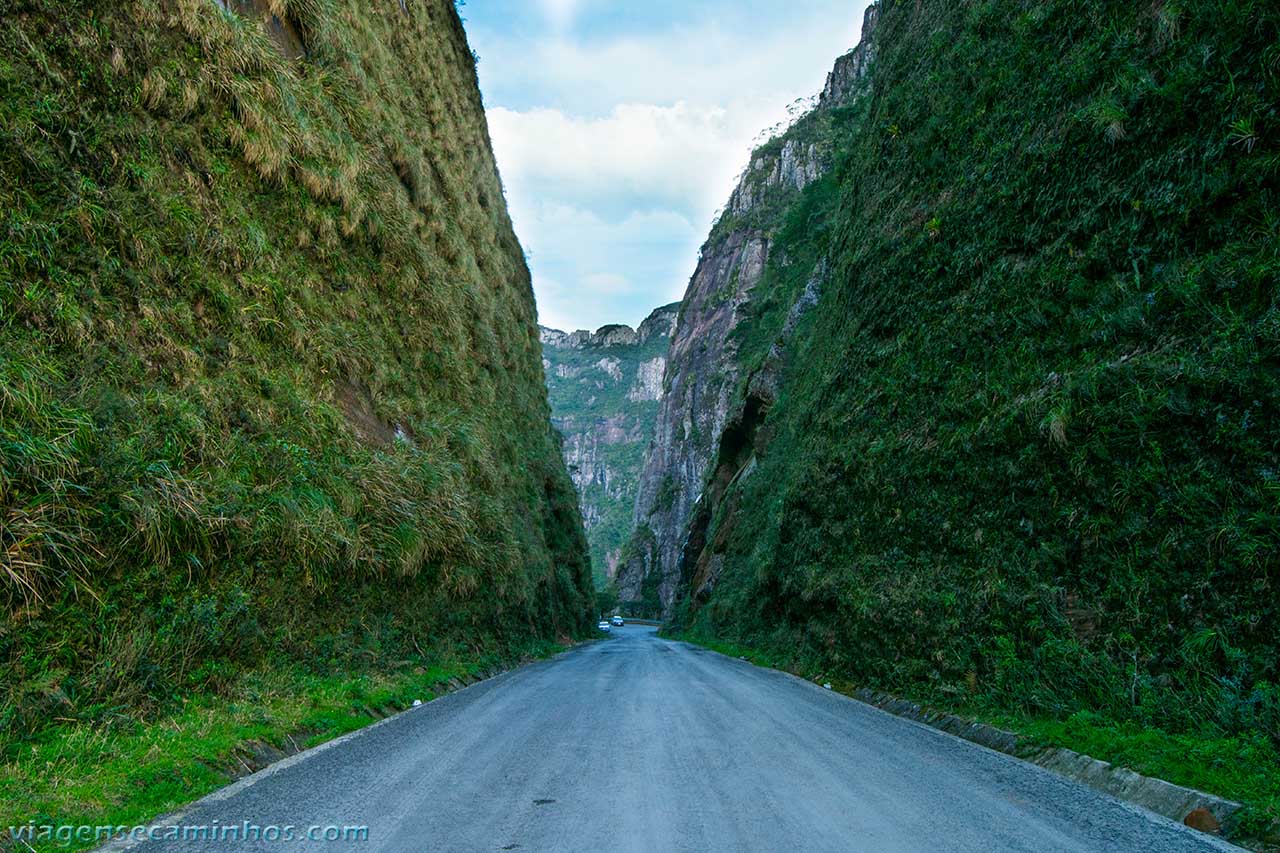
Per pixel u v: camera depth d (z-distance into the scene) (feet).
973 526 34.22
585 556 175.01
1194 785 16.61
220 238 32.63
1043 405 30.22
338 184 45.14
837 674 45.80
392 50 74.28
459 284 70.44
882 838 13.26
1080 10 40.70
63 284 22.84
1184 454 23.12
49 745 16.66
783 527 68.28
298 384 35.47
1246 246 23.93
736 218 377.91
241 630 25.13
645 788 16.63
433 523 42.70
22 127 23.06
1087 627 25.17
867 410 52.95
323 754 20.74
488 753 20.74
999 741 24.73
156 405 24.39
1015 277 38.19
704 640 120.16
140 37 30.63
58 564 18.81
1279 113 23.97
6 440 18.01
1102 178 32.99
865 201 77.87
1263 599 19.62
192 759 17.74
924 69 67.31
